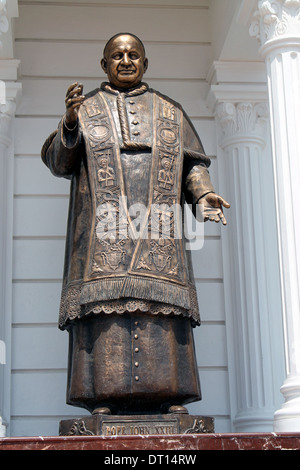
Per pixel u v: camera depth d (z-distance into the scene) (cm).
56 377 747
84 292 571
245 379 738
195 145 639
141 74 641
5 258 759
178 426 552
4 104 769
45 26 827
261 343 741
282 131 634
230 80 804
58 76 817
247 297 754
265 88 805
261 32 668
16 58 816
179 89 827
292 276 605
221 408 748
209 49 839
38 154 795
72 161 610
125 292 562
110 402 564
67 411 739
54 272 770
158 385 562
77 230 602
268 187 794
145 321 571
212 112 822
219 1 802
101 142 604
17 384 741
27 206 782
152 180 598
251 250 765
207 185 616
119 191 591
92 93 638
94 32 831
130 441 488
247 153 791
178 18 843
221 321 769
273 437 494
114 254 576
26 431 730
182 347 586
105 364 564
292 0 651
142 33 836
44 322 758
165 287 573
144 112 622
